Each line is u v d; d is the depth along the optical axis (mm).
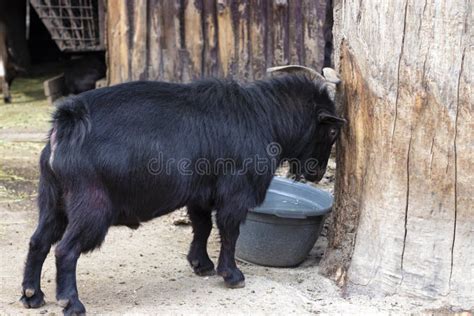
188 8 8164
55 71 12562
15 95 10992
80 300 4684
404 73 4426
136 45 8352
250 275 5199
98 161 4273
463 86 4316
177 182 4539
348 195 4965
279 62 8047
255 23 8023
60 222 4539
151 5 8250
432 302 4574
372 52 4566
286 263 5430
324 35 7949
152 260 5516
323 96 4977
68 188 4293
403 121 4492
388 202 4652
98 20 9875
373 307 4613
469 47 4277
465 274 4523
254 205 4871
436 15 4293
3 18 11719
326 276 5109
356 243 4891
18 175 7574
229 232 4832
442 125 4391
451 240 4523
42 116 9664
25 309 4566
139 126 4422
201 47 8195
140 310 4523
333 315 4508
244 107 4770
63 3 9727
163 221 6445
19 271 5238
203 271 5176
